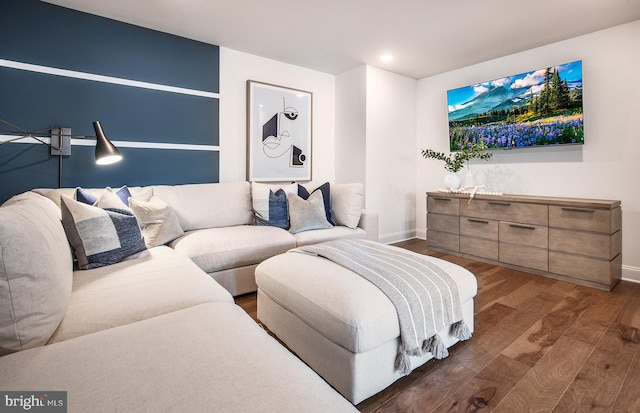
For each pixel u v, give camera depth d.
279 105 3.79
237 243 2.46
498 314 2.20
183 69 3.14
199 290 1.40
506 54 3.60
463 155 3.82
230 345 0.87
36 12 2.47
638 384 1.46
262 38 3.18
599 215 2.68
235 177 3.53
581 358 1.67
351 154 4.18
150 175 3.00
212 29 2.98
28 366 0.76
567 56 3.20
